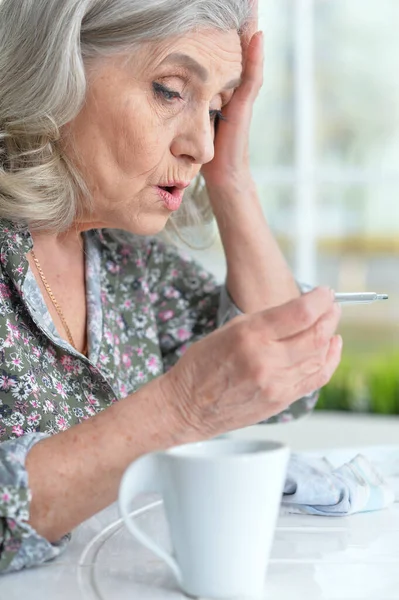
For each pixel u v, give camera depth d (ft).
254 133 14.93
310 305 2.67
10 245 3.92
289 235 14.44
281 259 4.99
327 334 2.72
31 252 4.23
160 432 2.78
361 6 15.80
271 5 14.66
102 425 2.81
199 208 5.08
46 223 4.06
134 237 4.73
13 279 3.89
